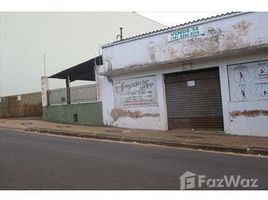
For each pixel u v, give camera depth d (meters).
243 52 14.78
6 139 15.01
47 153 11.38
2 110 28.25
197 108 16.97
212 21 15.91
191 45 16.59
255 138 14.24
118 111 19.72
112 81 19.98
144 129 18.41
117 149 12.42
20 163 9.71
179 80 17.56
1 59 28.25
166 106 17.97
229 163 9.95
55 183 7.62
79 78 26.34
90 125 20.92
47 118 23.98
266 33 14.44
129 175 8.36
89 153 11.45
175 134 15.98
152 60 18.05
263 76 14.73
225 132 15.74
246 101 15.19
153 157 10.83
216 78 16.31
